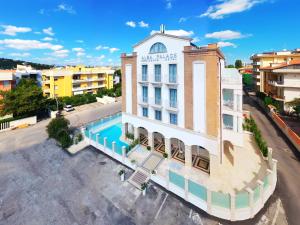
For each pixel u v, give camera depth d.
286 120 36.84
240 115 20.95
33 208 17.30
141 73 25.73
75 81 63.47
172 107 23.08
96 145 28.30
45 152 27.97
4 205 17.70
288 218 15.30
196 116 21.05
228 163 22.23
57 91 59.44
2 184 20.70
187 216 16.03
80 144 29.78
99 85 72.44
